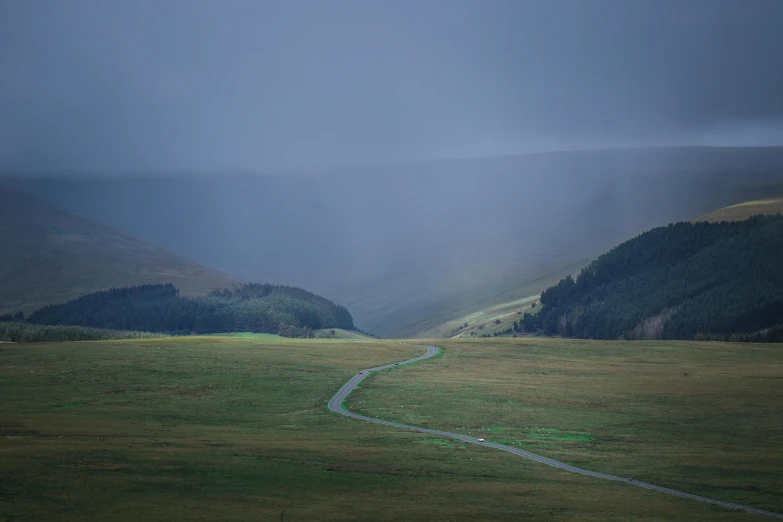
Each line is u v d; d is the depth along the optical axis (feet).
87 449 276.41
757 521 219.00
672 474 287.69
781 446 360.89
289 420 430.20
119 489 218.18
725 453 337.52
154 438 329.52
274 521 194.59
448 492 239.30
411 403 485.56
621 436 387.34
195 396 512.22
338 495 228.84
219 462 265.34
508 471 282.36
